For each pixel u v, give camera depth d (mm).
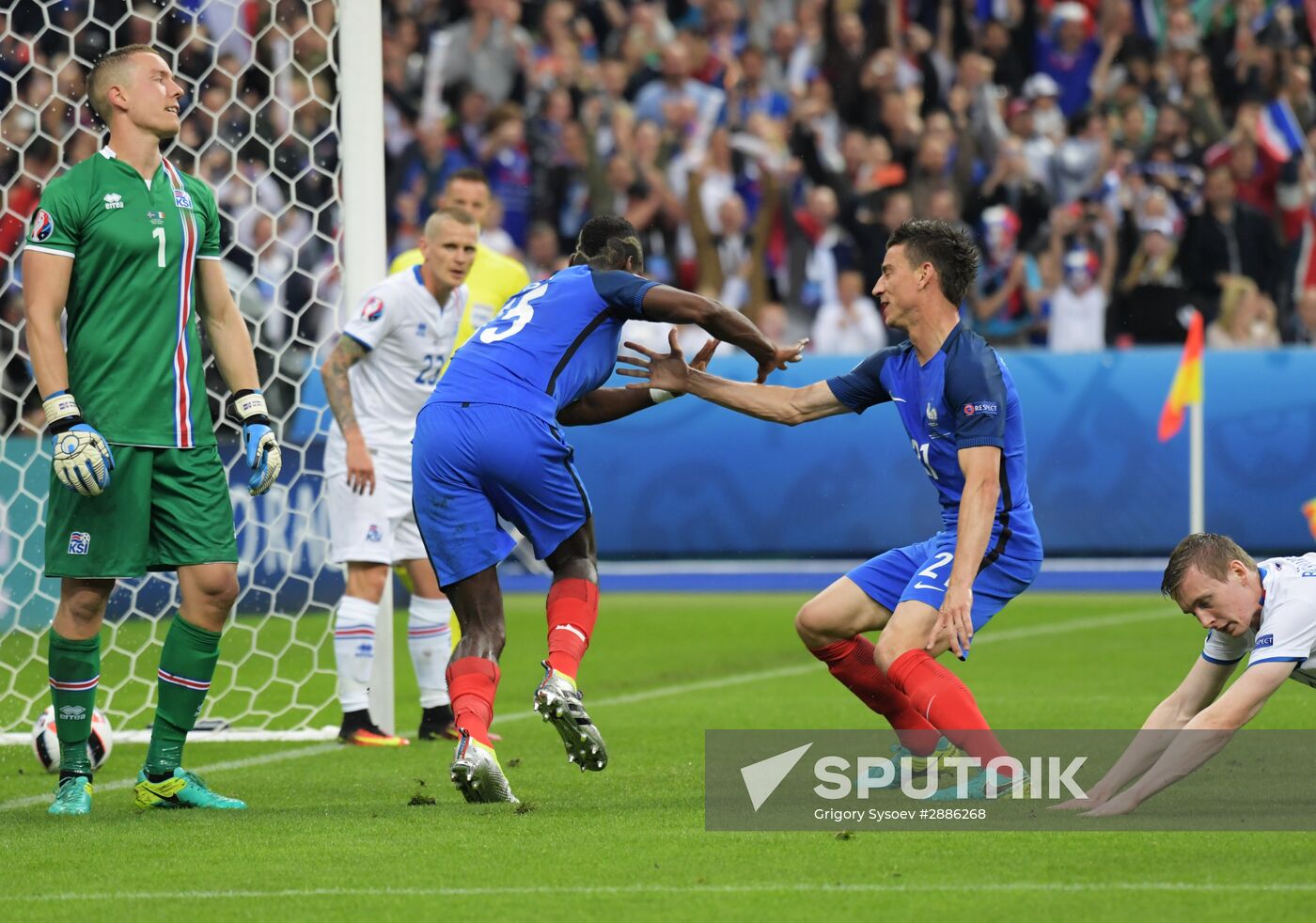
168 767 16688
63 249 15883
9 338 38781
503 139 54375
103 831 15195
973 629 15734
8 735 22656
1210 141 55406
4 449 29391
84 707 16641
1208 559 14336
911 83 57375
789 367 43594
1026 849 13727
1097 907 11555
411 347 23000
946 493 16406
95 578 16359
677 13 59969
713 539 43875
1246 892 11977
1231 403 43312
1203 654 15328
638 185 53500
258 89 43906
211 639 16641
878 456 43469
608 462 44125
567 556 16891
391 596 23719
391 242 53500
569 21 58625
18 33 42219
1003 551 16094
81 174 16094
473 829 15023
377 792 17891
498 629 16562
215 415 35656
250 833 14984
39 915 11750
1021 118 54281
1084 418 43781
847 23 56906
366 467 22266
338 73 24312
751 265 52656
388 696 23578
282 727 24672
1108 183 53344
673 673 29719
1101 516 43656
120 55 16234
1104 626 36406
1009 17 58594
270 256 43219
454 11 57188
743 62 57344
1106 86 58000
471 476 16203
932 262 15852
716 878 12688
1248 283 50375
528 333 16453
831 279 52375
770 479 43750
